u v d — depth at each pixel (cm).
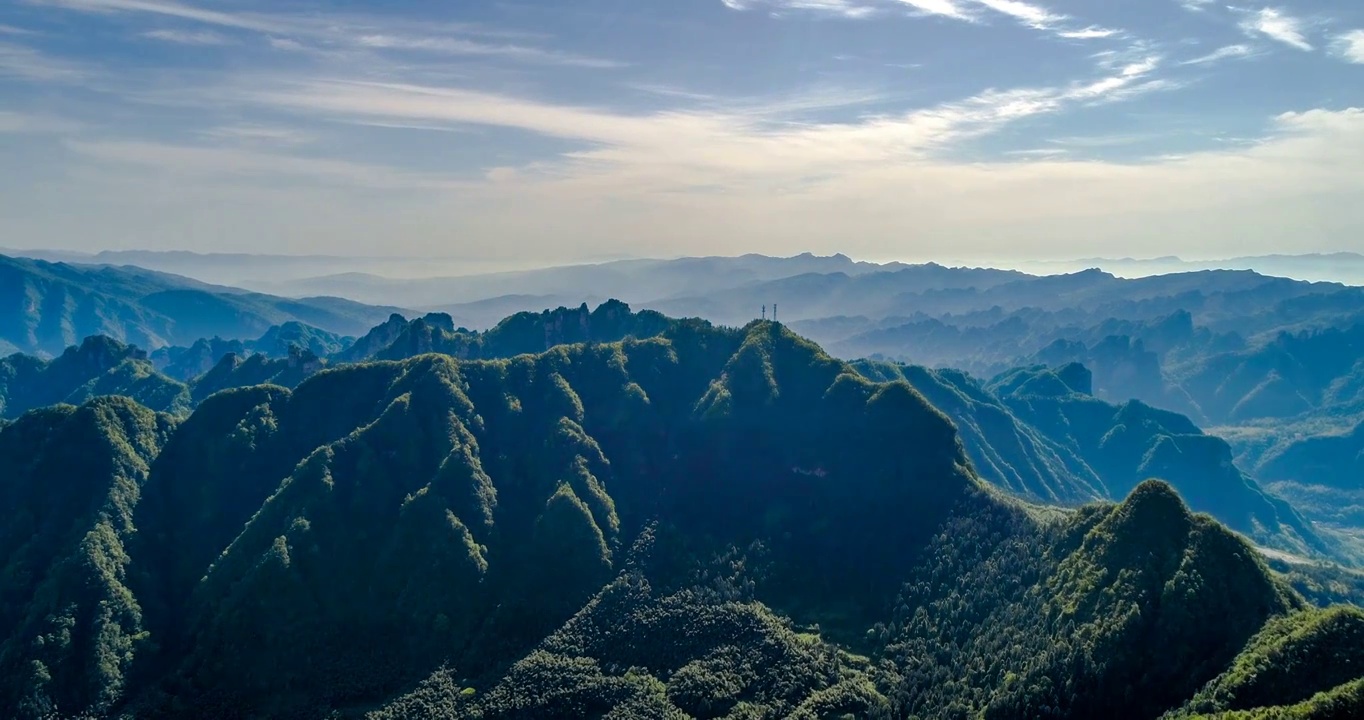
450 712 18500
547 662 19412
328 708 19050
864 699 17450
